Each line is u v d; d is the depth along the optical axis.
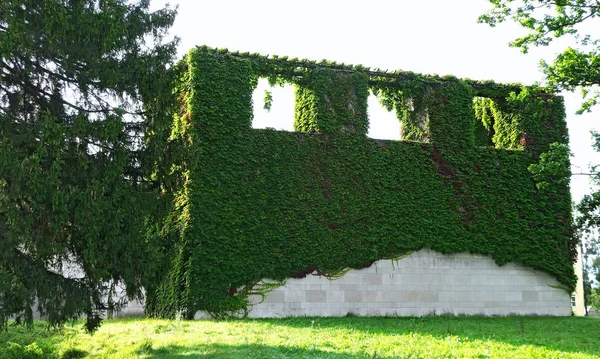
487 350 12.01
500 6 19.48
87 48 12.09
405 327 16.67
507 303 22.52
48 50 11.86
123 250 11.92
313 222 20.52
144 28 13.29
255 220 19.83
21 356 11.97
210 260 19.14
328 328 15.78
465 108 23.38
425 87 23.14
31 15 11.46
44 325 15.87
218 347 11.84
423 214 21.95
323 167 21.05
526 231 23.20
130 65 12.81
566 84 19.72
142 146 13.19
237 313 19.14
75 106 12.52
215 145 19.88
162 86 13.17
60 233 11.27
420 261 21.72
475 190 22.88
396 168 21.98
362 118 21.94
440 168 22.58
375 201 21.42
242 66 20.75
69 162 11.77
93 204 11.31
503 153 23.61
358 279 20.78
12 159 10.59
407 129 23.83
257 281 19.62
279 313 19.64
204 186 19.48
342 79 22.03
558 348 13.14
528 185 23.67
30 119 12.08
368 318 19.55
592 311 58.38
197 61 20.22
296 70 21.83
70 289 11.55
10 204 10.77
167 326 15.80
